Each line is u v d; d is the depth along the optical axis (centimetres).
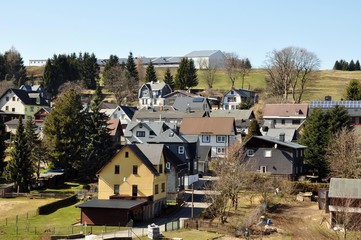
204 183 8531
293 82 17575
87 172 8981
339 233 5762
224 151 10156
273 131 10812
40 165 10231
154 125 10731
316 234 5753
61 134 9162
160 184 7275
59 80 19712
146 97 17625
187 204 7606
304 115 12481
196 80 19562
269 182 7512
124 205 6406
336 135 8456
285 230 6069
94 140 9012
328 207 6688
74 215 6881
